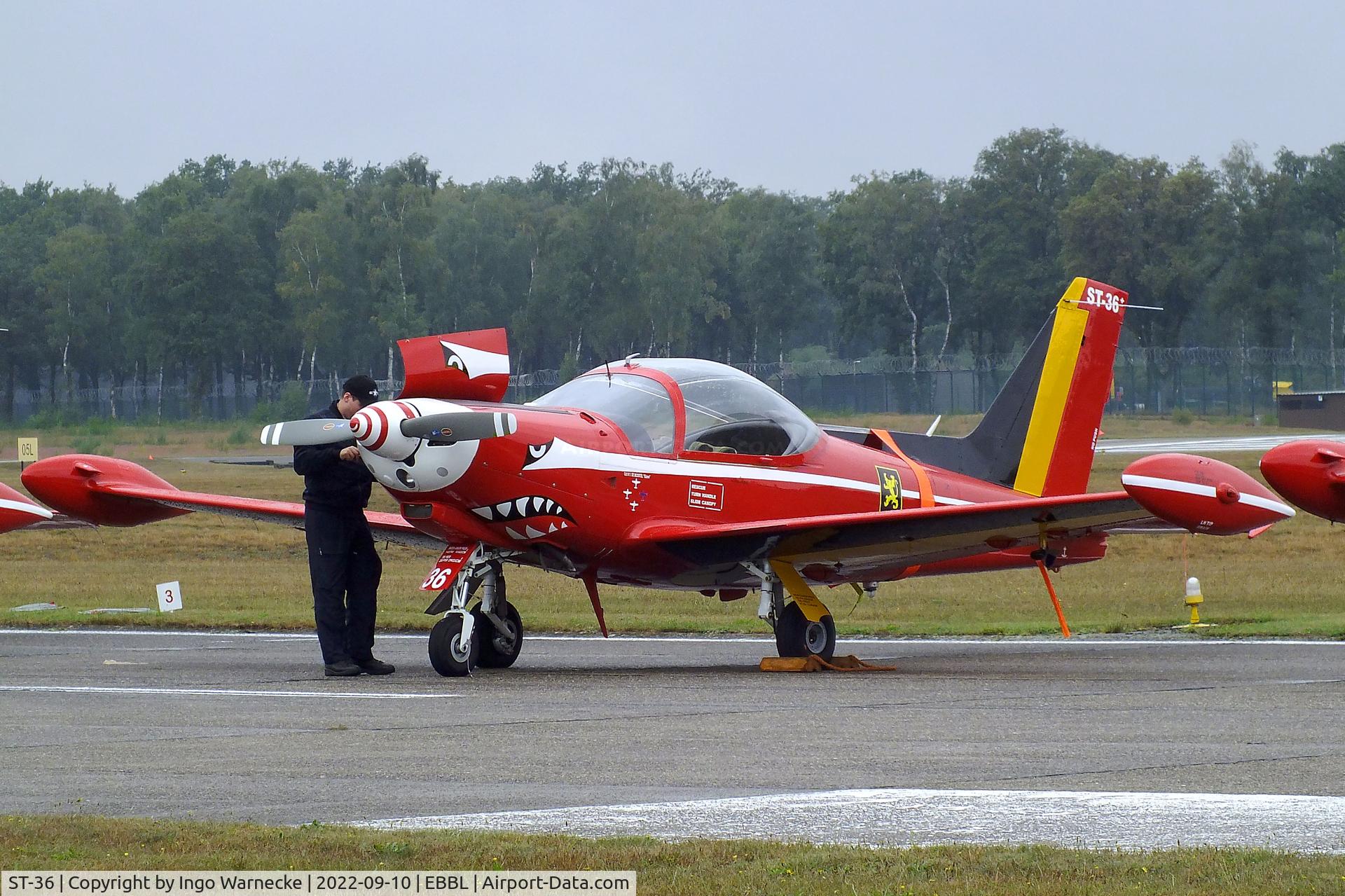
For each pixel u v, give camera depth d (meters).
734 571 38.69
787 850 16.08
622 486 36.03
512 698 29.91
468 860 15.63
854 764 21.75
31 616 51.69
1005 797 19.28
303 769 21.58
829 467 40.16
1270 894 14.16
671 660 40.06
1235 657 38.56
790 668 36.38
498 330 36.34
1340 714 26.61
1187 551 76.75
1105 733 24.53
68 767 21.86
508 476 34.38
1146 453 148.00
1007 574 67.75
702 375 39.03
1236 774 20.67
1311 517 90.00
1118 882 14.68
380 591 62.03
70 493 40.19
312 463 34.75
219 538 87.94
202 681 33.69
